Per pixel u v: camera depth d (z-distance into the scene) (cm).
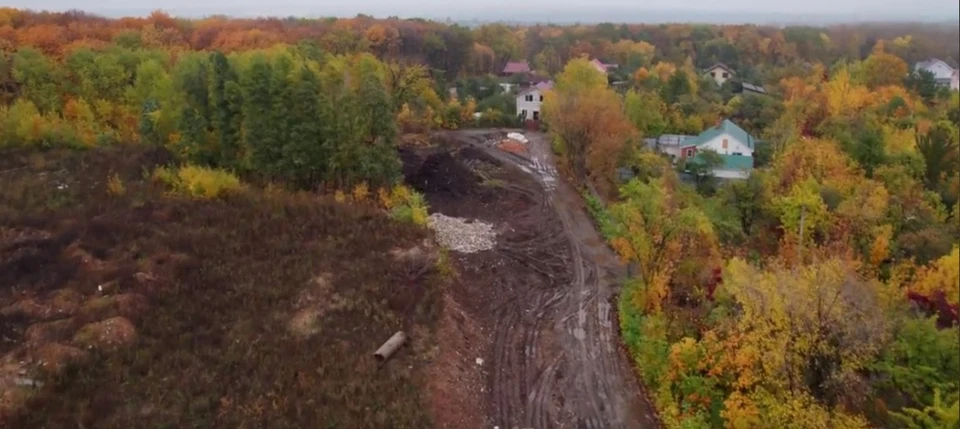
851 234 2683
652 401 2473
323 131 4175
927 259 1917
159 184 3994
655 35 10262
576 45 10000
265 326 2669
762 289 2092
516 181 4928
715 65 8050
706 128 5888
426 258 3312
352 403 2281
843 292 1970
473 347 2803
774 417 1931
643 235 2897
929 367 1723
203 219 3531
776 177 3584
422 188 4656
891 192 2833
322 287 2962
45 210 3588
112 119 5200
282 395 2295
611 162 4569
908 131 3278
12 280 2912
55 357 2425
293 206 3753
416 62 7819
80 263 3067
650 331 2670
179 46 6912
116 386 2317
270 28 8294
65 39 6231
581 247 3828
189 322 2686
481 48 9144
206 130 4300
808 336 1972
